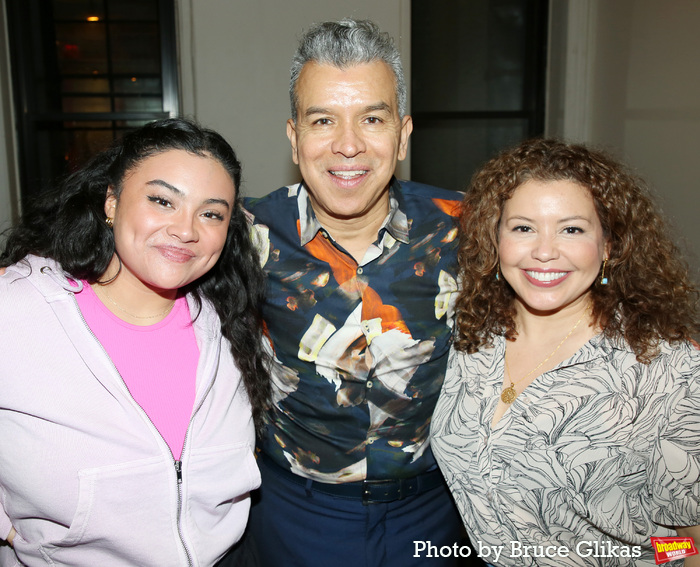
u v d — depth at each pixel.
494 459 1.37
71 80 3.55
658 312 1.27
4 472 1.16
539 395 1.33
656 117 2.87
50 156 3.59
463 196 1.72
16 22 3.44
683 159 2.63
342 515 1.63
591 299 1.39
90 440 1.18
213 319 1.40
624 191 1.30
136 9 3.51
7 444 1.16
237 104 3.45
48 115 3.54
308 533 1.66
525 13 3.81
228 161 1.26
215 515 1.33
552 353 1.40
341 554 1.64
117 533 1.19
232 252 1.44
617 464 1.26
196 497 1.27
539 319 1.43
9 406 1.14
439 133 3.90
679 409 1.21
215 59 3.40
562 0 3.61
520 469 1.34
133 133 1.25
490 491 1.38
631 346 1.27
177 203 1.19
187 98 3.44
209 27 3.38
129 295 1.28
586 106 3.61
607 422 1.27
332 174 1.49
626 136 3.17
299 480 1.67
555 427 1.30
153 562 1.23
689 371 1.22
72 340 1.19
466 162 3.93
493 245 1.43
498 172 1.38
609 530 1.29
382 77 1.44
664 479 1.23
